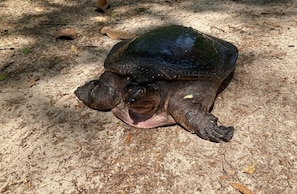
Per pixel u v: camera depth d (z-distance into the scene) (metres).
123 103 0.47
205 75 0.46
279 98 0.51
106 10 0.82
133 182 0.40
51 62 0.63
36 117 0.51
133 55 0.46
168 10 0.80
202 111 0.44
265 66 0.58
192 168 0.41
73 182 0.41
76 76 0.59
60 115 0.51
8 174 0.43
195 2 0.83
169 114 0.47
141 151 0.44
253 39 0.66
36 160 0.44
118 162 0.43
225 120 0.48
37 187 0.41
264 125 0.46
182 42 0.48
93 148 0.45
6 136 0.48
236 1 0.82
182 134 0.46
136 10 0.81
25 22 0.78
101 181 0.41
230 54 0.52
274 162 0.41
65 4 0.87
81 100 0.52
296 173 0.40
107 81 0.50
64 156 0.44
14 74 0.61
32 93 0.56
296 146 0.43
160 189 0.39
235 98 0.52
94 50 0.66
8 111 0.52
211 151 0.43
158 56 0.45
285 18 0.73
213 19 0.75
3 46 0.69
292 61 0.59
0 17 0.81
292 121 0.47
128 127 0.48
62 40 0.70
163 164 0.42
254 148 0.43
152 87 0.44
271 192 0.38
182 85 0.46
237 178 0.40
